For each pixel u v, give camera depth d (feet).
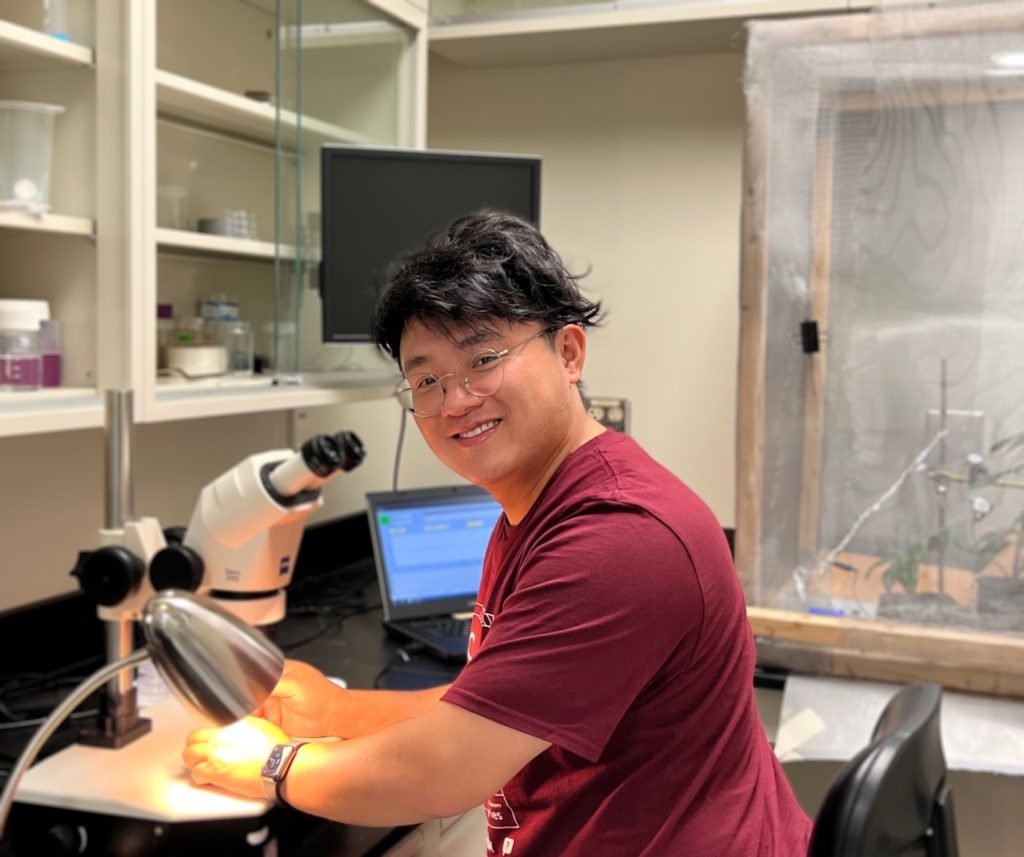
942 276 6.24
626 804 3.17
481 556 7.23
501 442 3.20
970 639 6.08
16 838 4.06
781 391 6.58
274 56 7.25
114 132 4.92
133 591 4.42
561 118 9.10
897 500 6.40
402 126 7.92
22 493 5.71
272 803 3.86
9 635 5.63
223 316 6.59
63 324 5.14
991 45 6.02
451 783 2.95
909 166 6.25
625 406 7.92
